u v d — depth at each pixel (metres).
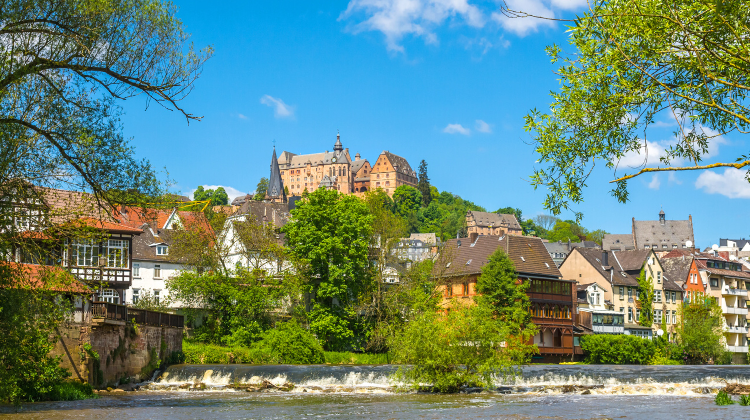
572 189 11.91
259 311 60.94
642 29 10.91
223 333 60.97
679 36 10.76
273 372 44.22
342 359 59.81
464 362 37.03
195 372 44.34
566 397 35.97
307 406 31.44
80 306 35.12
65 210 21.17
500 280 67.81
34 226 20.62
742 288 112.38
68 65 18.77
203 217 65.38
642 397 36.06
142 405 31.16
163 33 19.91
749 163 9.79
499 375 39.25
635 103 11.48
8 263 20.27
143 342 43.38
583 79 11.73
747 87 9.88
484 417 27.06
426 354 36.97
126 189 20.67
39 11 18.34
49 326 23.08
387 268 71.19
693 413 28.03
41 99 19.67
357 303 65.19
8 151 18.69
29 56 18.61
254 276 61.66
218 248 62.66
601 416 27.22
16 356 22.23
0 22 17.92
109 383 38.28
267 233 65.06
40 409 28.27
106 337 37.97
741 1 10.14
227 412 28.73
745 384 41.50
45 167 19.91
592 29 11.67
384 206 72.06
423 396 36.53
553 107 11.98
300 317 64.06
